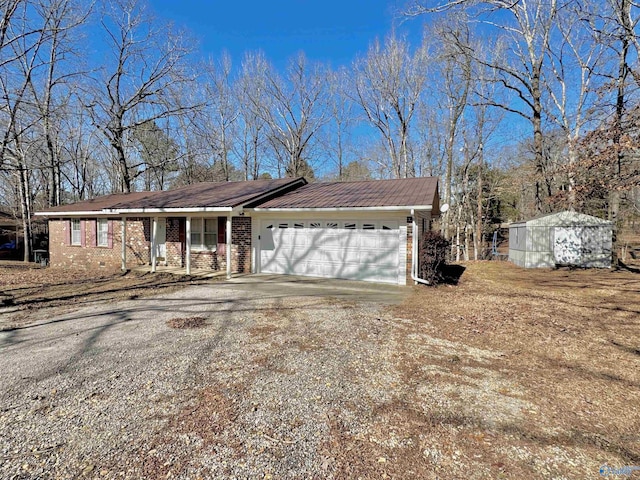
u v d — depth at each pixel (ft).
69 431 9.53
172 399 11.28
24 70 49.01
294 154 99.66
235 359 14.70
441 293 29.94
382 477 7.79
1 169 40.27
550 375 13.29
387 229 33.88
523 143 73.05
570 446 8.90
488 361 14.67
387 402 11.12
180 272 40.42
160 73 66.33
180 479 7.71
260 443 9.00
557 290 32.58
